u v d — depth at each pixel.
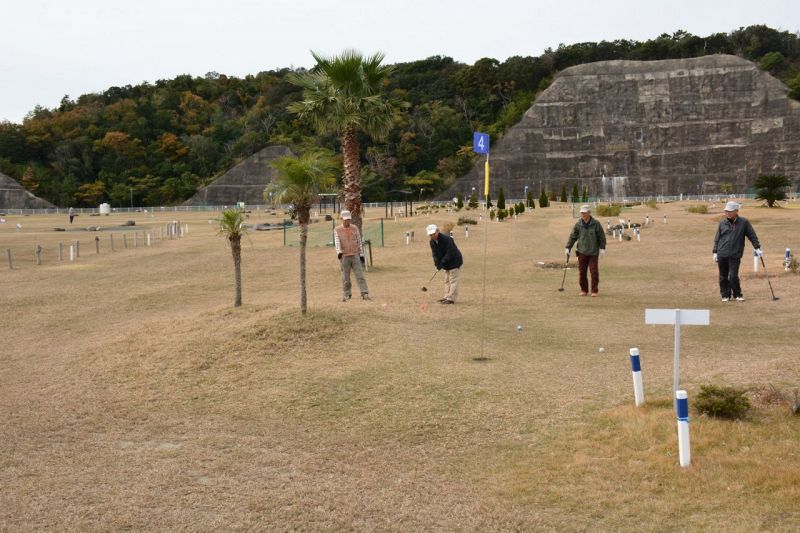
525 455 7.09
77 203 139.12
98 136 153.25
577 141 139.25
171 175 147.38
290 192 12.67
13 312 17.61
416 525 5.70
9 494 6.43
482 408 8.55
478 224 47.91
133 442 7.94
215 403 9.34
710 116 135.88
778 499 5.73
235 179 142.62
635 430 7.30
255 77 189.88
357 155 27.53
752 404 7.75
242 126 160.62
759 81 135.75
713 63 139.88
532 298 17.30
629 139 138.00
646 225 40.28
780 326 12.84
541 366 10.34
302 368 10.62
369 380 9.88
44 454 7.55
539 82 159.25
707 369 9.63
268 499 6.24
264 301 17.70
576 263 24.97
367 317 13.23
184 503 6.19
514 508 5.95
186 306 17.94
